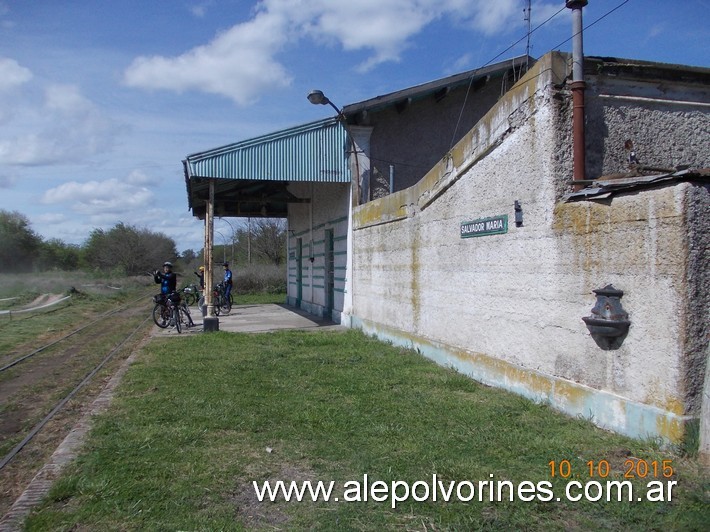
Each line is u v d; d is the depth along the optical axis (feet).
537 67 20.76
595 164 20.42
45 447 19.25
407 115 45.70
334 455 16.51
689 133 21.62
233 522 12.55
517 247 22.41
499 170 23.65
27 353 40.14
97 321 65.05
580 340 18.97
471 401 21.81
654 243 15.96
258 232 142.51
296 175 44.32
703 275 15.23
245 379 26.66
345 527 12.29
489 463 15.58
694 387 15.20
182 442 17.67
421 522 12.51
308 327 48.62
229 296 65.26
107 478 14.83
